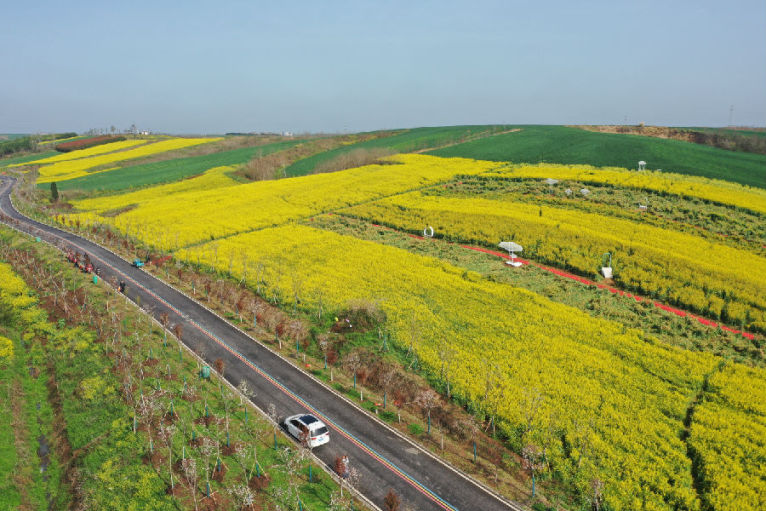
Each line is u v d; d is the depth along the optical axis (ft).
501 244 209.26
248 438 109.09
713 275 175.83
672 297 167.22
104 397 121.60
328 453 106.22
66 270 210.38
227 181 444.55
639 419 110.01
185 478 95.40
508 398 119.14
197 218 291.99
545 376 126.41
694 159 354.95
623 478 96.17
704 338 144.36
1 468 103.35
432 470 101.91
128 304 175.83
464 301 170.30
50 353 148.46
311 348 152.35
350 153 482.69
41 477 104.53
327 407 122.83
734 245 205.46
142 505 89.51
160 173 493.36
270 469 99.55
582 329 148.15
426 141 549.95
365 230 257.55
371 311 161.89
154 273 212.43
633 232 220.02
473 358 136.46
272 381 133.28
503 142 476.13
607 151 392.68
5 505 94.79
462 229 241.35
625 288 179.11
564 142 447.01
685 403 114.73
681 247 201.05
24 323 167.22
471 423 113.80
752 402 112.57
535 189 298.15
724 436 102.89
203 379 130.41
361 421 117.80
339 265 208.03
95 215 319.27
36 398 131.13
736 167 333.62
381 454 106.32
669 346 137.28
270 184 378.94
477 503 93.04
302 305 174.29
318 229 260.42
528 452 100.53
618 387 121.39
